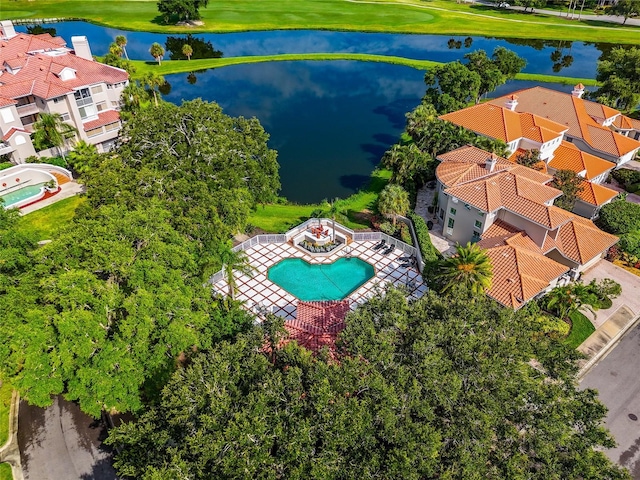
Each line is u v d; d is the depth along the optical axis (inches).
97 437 1546.5
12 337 1354.6
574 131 3186.5
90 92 3139.8
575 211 2642.7
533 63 5620.1
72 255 1576.0
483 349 1311.5
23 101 2999.5
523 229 2203.5
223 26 6707.7
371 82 5049.2
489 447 1167.0
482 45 6304.1
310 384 1237.7
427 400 1200.2
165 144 2187.5
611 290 2005.4
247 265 1973.4
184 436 1145.4
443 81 3826.3
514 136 2952.8
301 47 6082.7
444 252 2395.4
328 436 1096.8
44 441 1534.2
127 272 1491.1
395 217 2522.1
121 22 6756.9
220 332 1615.4
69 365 1286.9
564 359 1445.6
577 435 1243.2
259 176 2329.0
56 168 2891.2
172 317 1450.5
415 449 1101.1
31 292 1508.4
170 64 5255.9
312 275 2208.4
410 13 7618.1
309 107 4458.7
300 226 2460.6
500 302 1860.2
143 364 1411.2
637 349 1900.8
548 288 2026.3
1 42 3543.3
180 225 1822.1
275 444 1138.7
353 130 4003.4
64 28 6643.7
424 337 1328.7
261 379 1242.6
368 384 1197.1
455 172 2481.5
